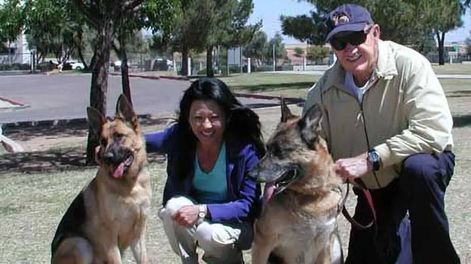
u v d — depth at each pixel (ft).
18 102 55.31
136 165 9.29
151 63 122.72
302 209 7.93
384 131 8.27
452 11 54.19
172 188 9.01
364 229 8.93
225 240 8.62
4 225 13.44
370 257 8.92
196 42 79.82
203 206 8.45
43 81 86.43
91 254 9.21
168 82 76.43
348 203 13.55
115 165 9.01
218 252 8.80
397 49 8.20
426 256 8.09
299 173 7.81
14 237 12.49
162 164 20.29
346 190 10.61
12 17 24.00
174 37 78.64
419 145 7.78
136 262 9.82
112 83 75.36
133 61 129.49
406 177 7.88
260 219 8.22
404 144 7.79
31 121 38.14
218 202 8.85
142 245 9.66
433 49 142.61
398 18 52.54
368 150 8.29
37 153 26.17
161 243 11.61
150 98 53.88
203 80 8.50
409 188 7.88
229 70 108.37
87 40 112.27
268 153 7.88
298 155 7.75
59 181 18.60
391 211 8.60
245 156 8.61
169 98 53.21
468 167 17.28
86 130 34.65
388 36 54.29
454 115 31.68
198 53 99.14
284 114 8.34
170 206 8.54
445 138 7.82
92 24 23.84
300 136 7.80
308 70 114.32
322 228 8.07
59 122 38.40
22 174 20.79
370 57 7.96
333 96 8.46
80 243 9.11
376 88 8.11
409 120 7.99
